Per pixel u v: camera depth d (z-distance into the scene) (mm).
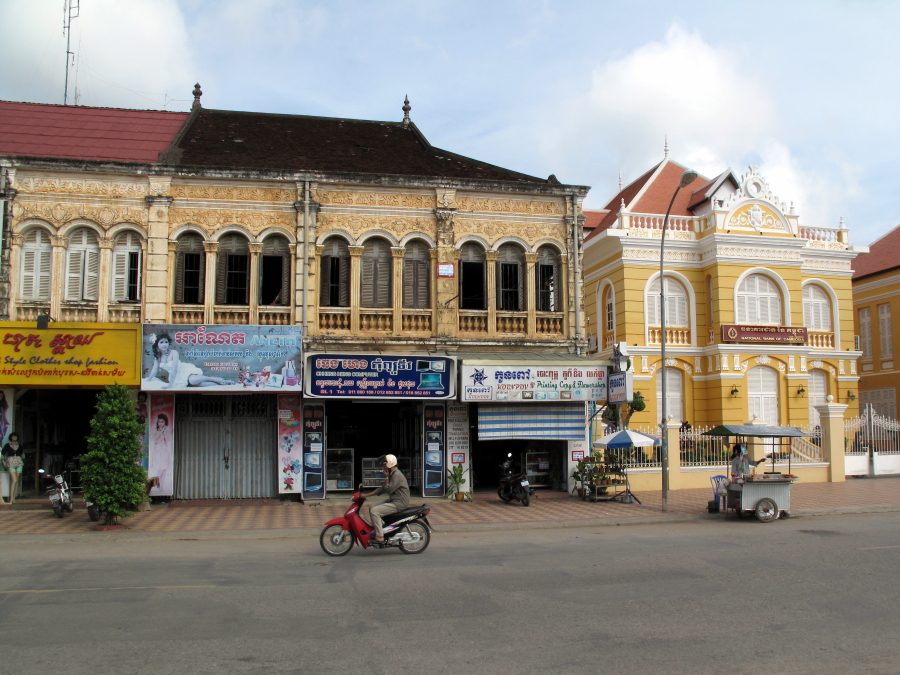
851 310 31859
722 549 12430
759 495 16766
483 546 13125
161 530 15094
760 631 7516
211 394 19359
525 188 20922
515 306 21000
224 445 19422
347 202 19938
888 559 11414
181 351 17891
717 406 28328
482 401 19297
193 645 7055
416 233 20266
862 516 17547
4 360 17328
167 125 23016
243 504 18781
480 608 8398
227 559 11781
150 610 8344
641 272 29078
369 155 22391
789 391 28984
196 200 19125
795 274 29672
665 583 9680
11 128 21391
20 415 18688
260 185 19469
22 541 14023
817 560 11336
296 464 19172
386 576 10250
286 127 23875
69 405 21672
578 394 19578
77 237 18859
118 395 15609
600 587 9445
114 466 15266
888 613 8227
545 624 7746
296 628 7617
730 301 28703
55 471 20656
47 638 7273
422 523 12508
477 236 20719
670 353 28953
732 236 28797
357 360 18547
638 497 20891
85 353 17609
